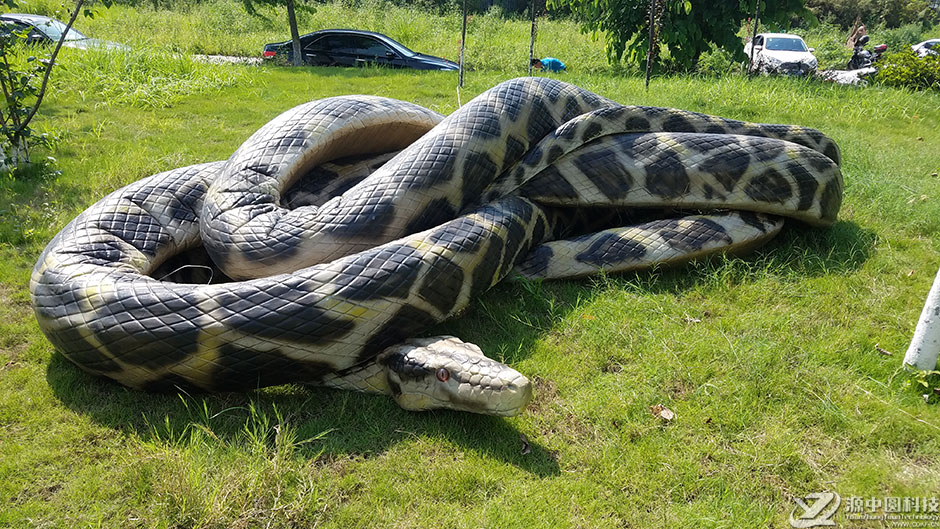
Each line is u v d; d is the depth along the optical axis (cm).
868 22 4234
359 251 520
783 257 634
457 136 566
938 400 450
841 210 736
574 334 525
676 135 621
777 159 610
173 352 418
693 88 1342
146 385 442
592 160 614
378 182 536
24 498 371
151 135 1046
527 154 612
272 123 604
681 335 520
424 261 468
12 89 836
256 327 416
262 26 2858
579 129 616
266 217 528
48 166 848
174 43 2339
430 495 376
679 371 478
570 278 595
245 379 433
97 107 1205
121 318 423
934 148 1007
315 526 354
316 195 623
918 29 3694
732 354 493
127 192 575
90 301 436
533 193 608
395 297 449
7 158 840
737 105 1223
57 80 1334
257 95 1366
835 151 699
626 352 503
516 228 555
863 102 1241
